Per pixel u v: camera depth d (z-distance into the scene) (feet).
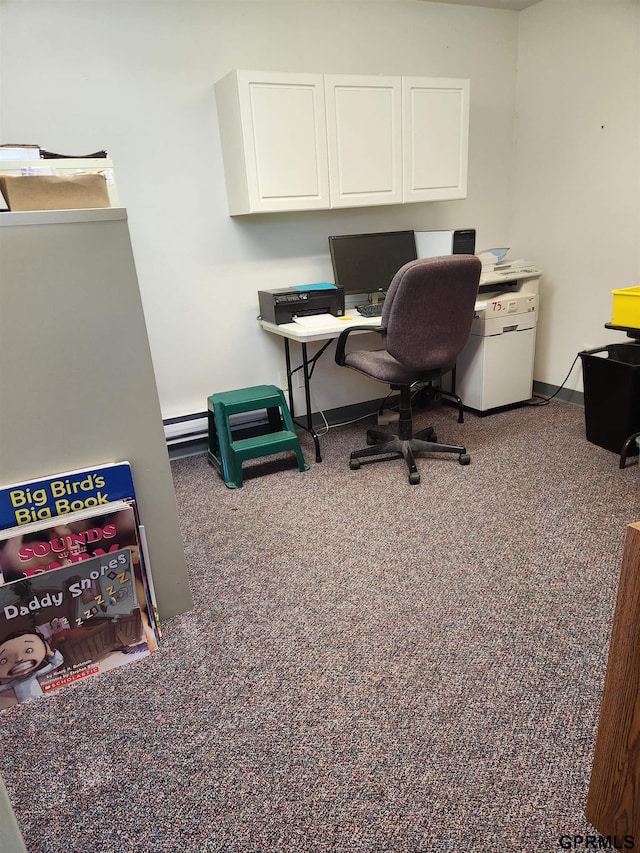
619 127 10.19
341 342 8.86
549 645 5.23
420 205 11.75
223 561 6.95
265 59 9.53
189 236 9.71
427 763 4.14
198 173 9.51
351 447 10.44
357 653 5.29
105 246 4.81
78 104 8.43
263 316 10.25
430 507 7.91
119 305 4.99
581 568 6.33
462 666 5.04
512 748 4.22
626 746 3.18
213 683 5.06
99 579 5.12
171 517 5.75
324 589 6.28
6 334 4.60
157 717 4.73
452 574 6.38
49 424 4.94
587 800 3.62
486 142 12.05
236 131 8.75
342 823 3.76
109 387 5.13
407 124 9.72
